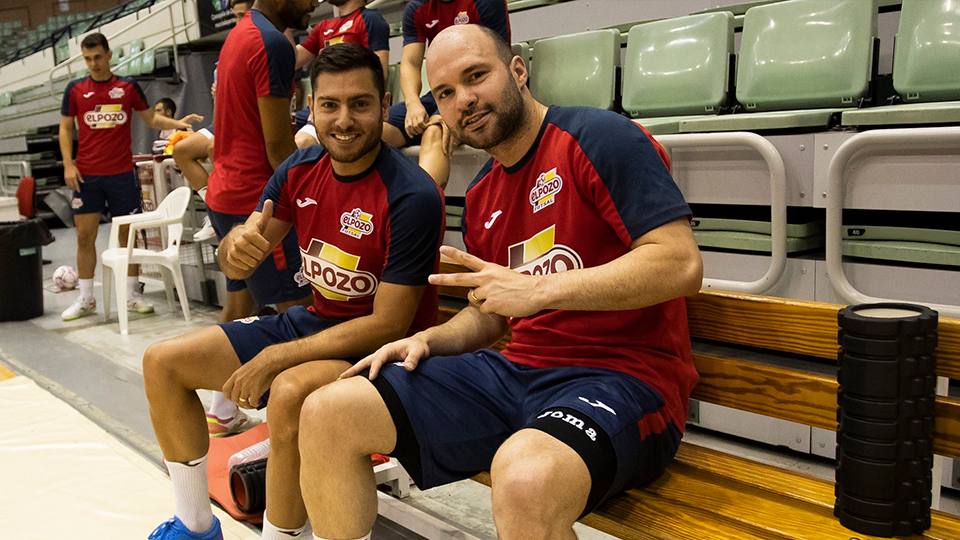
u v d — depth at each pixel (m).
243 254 1.70
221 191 2.61
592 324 1.37
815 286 2.29
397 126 3.11
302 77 4.83
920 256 2.07
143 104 5.15
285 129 2.56
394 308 1.62
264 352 1.60
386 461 2.24
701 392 1.53
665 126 2.57
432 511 2.23
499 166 1.46
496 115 1.34
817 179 2.23
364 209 1.66
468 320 1.55
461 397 1.38
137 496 2.25
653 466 1.32
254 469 2.09
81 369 3.67
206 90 8.83
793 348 1.39
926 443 1.16
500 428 1.39
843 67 2.48
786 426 2.39
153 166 5.41
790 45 2.62
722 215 2.80
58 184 10.62
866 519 1.18
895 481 1.16
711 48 2.82
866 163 2.13
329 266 1.74
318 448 1.31
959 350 1.17
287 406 1.48
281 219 1.82
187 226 5.05
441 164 2.81
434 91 1.39
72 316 4.83
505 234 1.44
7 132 13.46
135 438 2.77
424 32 3.23
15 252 4.82
